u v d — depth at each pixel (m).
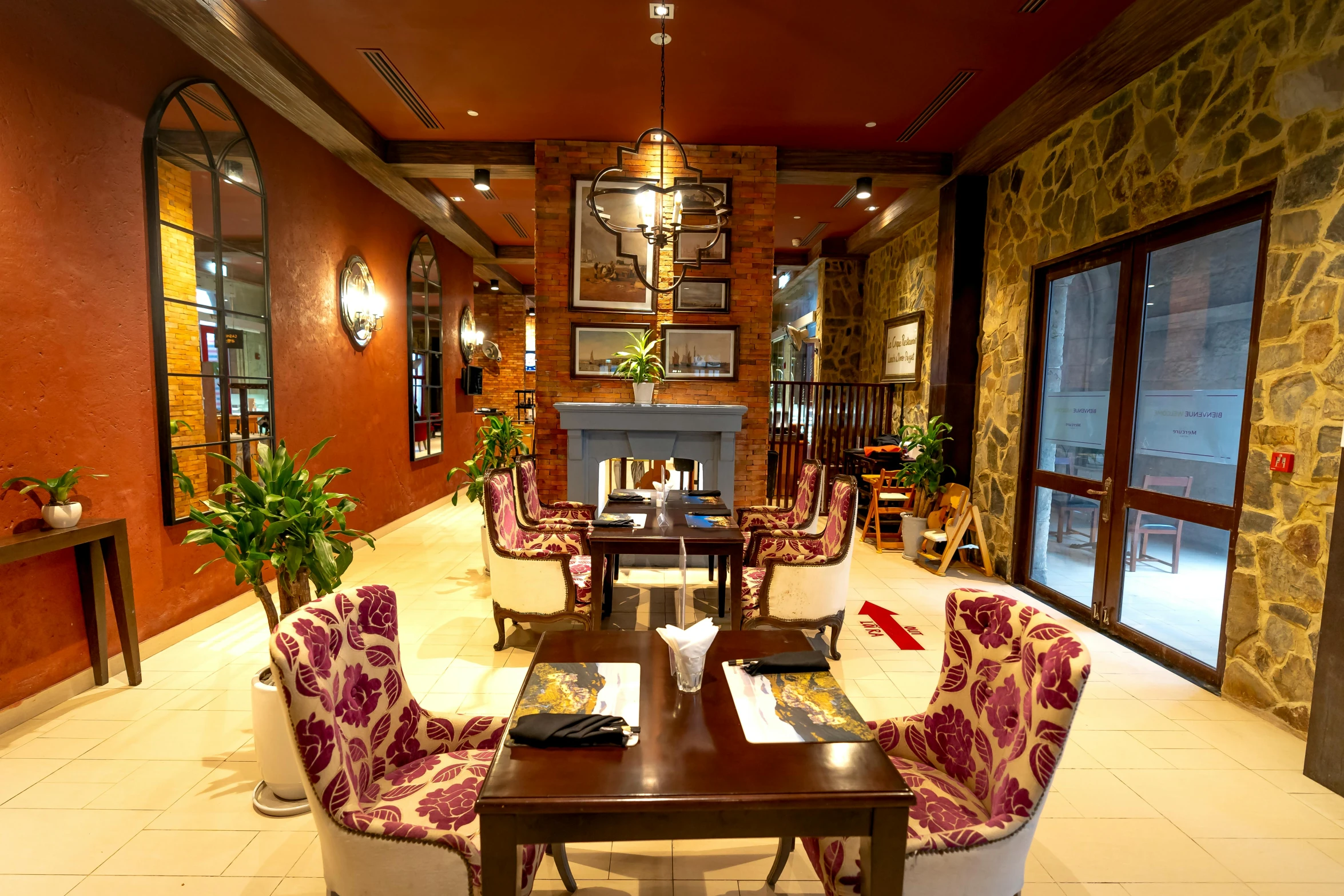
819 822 1.27
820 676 1.80
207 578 3.90
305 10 3.54
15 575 2.74
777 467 7.74
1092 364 4.20
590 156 5.32
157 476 3.49
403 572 5.11
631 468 5.58
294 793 2.22
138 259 3.33
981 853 1.40
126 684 3.12
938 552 5.64
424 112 4.84
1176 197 3.46
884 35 3.71
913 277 6.98
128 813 2.18
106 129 3.12
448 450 8.41
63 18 2.89
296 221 4.71
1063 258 4.43
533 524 4.16
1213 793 2.38
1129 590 3.87
